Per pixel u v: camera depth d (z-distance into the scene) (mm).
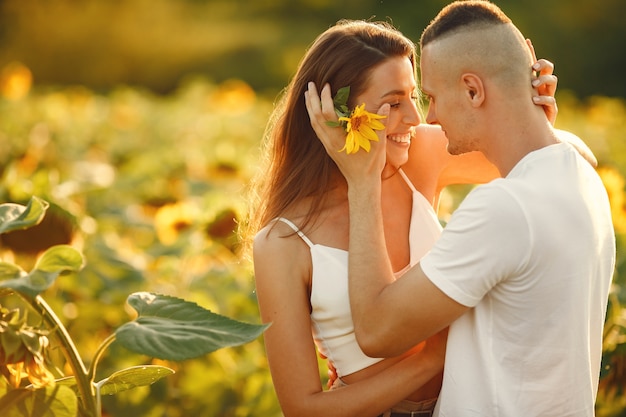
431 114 3191
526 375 2926
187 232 5891
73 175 8086
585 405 2996
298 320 3236
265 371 4523
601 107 13602
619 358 3846
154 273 5496
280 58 30531
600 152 9211
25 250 4621
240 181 8305
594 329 3100
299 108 3371
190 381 4480
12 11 30875
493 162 3078
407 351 3322
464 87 3021
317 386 3215
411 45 3338
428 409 3328
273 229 3309
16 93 12750
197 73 30844
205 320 2557
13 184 5094
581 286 2920
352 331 3230
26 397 2471
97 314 5012
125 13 31547
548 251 2842
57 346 2582
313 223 3309
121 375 2689
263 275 3273
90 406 2586
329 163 3363
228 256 5484
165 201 7496
